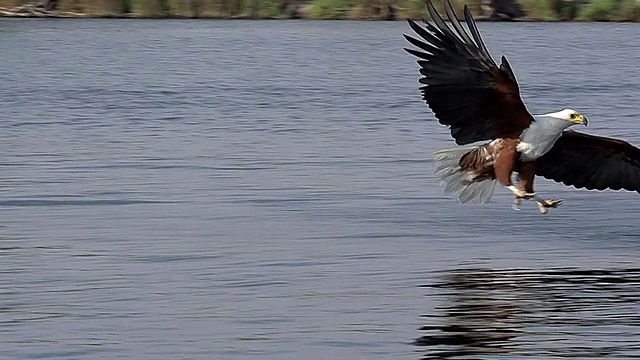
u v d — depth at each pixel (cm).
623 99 3331
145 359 1103
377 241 1577
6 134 2592
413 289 1339
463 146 1154
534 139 1134
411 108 3098
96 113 2978
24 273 1396
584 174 1203
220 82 3766
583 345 1142
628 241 1598
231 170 2128
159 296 1302
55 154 2305
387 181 2023
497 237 1612
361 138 2552
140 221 1688
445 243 1573
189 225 1664
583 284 1366
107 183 1986
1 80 3781
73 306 1263
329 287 1345
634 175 1202
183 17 6669
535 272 1418
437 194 1911
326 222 1691
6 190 1914
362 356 1116
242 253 1500
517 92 1120
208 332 1181
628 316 1234
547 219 1734
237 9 6681
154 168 2147
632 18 6669
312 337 1168
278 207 1798
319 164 2205
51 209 1770
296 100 3272
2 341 1149
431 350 1132
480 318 1230
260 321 1217
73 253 1493
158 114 2961
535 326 1201
